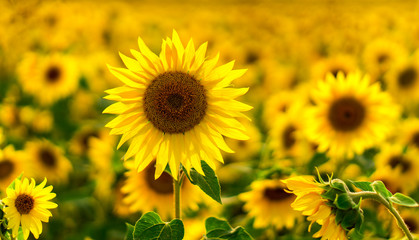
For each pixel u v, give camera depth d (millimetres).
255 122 8398
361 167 5039
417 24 13000
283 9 24562
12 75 10992
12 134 7398
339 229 2217
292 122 5906
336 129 5312
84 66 9227
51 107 8562
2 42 11117
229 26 18672
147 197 4699
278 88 9773
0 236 2342
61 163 6121
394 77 7836
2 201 2363
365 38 13617
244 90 2639
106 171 5305
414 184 4809
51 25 11914
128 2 30625
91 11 16906
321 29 15766
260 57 11102
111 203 5387
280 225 4574
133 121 2650
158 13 25906
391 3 28891
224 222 2594
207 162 2592
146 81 2650
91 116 8727
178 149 2617
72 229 5465
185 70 2660
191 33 12125
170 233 2359
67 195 5672
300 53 13094
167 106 2615
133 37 14031
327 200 2221
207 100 2656
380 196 2258
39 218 2389
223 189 5863
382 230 3742
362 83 5367
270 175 4578
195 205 4520
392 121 5785
